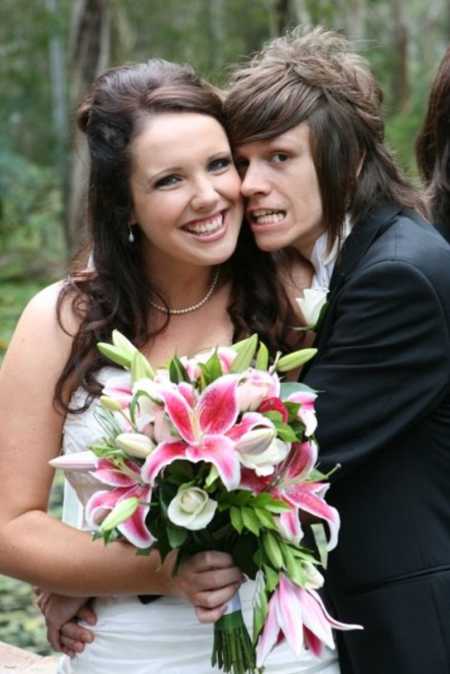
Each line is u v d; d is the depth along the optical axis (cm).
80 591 256
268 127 260
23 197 2019
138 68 266
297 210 265
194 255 258
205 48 2341
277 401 226
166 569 247
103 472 228
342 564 262
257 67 270
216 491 225
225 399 221
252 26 2359
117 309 270
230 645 240
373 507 258
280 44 279
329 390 253
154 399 221
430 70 1947
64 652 274
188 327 280
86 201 275
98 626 269
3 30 2000
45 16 1867
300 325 283
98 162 262
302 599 229
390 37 2422
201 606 237
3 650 402
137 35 2348
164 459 218
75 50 1353
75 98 1353
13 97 2084
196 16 2389
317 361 264
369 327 252
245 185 265
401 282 251
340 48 284
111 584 253
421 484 258
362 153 271
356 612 262
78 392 265
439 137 314
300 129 262
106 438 241
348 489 260
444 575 255
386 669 258
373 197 270
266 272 285
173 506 220
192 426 220
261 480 225
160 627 262
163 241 259
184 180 254
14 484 262
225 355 234
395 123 1517
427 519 258
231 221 263
